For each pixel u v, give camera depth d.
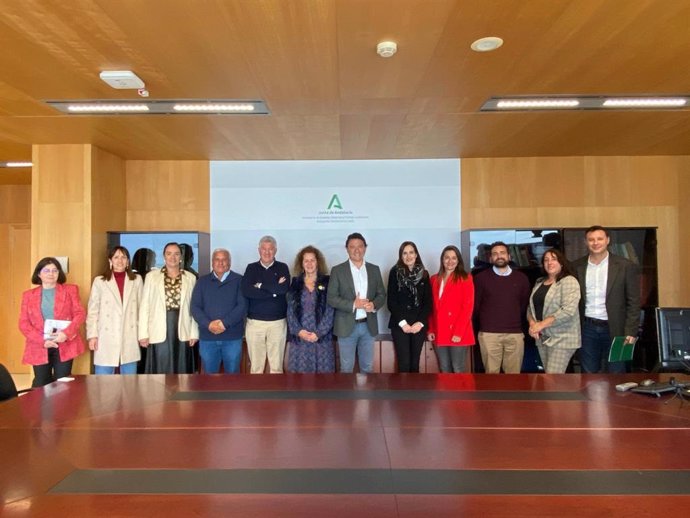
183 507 1.24
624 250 4.75
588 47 2.54
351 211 5.25
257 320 4.16
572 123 3.94
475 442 1.67
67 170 4.46
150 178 5.20
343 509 1.23
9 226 6.79
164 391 2.38
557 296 3.71
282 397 2.27
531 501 1.26
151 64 2.71
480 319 4.22
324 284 4.12
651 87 3.13
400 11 2.15
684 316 2.54
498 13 2.18
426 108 3.50
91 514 1.21
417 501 1.27
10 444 1.67
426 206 5.23
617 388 2.35
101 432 1.79
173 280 4.30
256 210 5.24
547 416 1.95
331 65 2.72
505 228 4.84
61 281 4.11
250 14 2.16
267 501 1.27
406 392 2.35
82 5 2.09
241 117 3.68
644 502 1.25
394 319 4.08
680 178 5.19
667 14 2.21
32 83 2.99
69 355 4.02
